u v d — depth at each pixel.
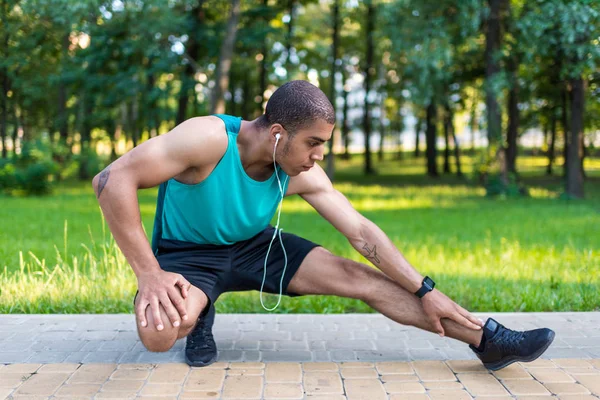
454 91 23.50
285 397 2.67
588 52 13.43
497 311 4.36
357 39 29.78
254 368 3.04
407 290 2.95
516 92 18.31
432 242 7.67
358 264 3.00
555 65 16.69
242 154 2.64
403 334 3.70
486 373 2.98
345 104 32.72
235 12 17.88
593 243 7.46
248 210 2.74
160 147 2.46
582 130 15.94
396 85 28.08
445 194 17.70
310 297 4.64
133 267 2.47
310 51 27.92
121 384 2.81
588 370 3.03
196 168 2.59
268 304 4.50
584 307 4.39
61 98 24.11
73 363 3.10
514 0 16.25
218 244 2.88
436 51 15.34
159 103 24.03
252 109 31.95
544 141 33.78
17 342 3.48
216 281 2.87
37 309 4.30
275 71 24.39
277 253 3.01
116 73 21.47
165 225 2.92
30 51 21.73
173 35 19.72
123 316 4.08
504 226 9.47
